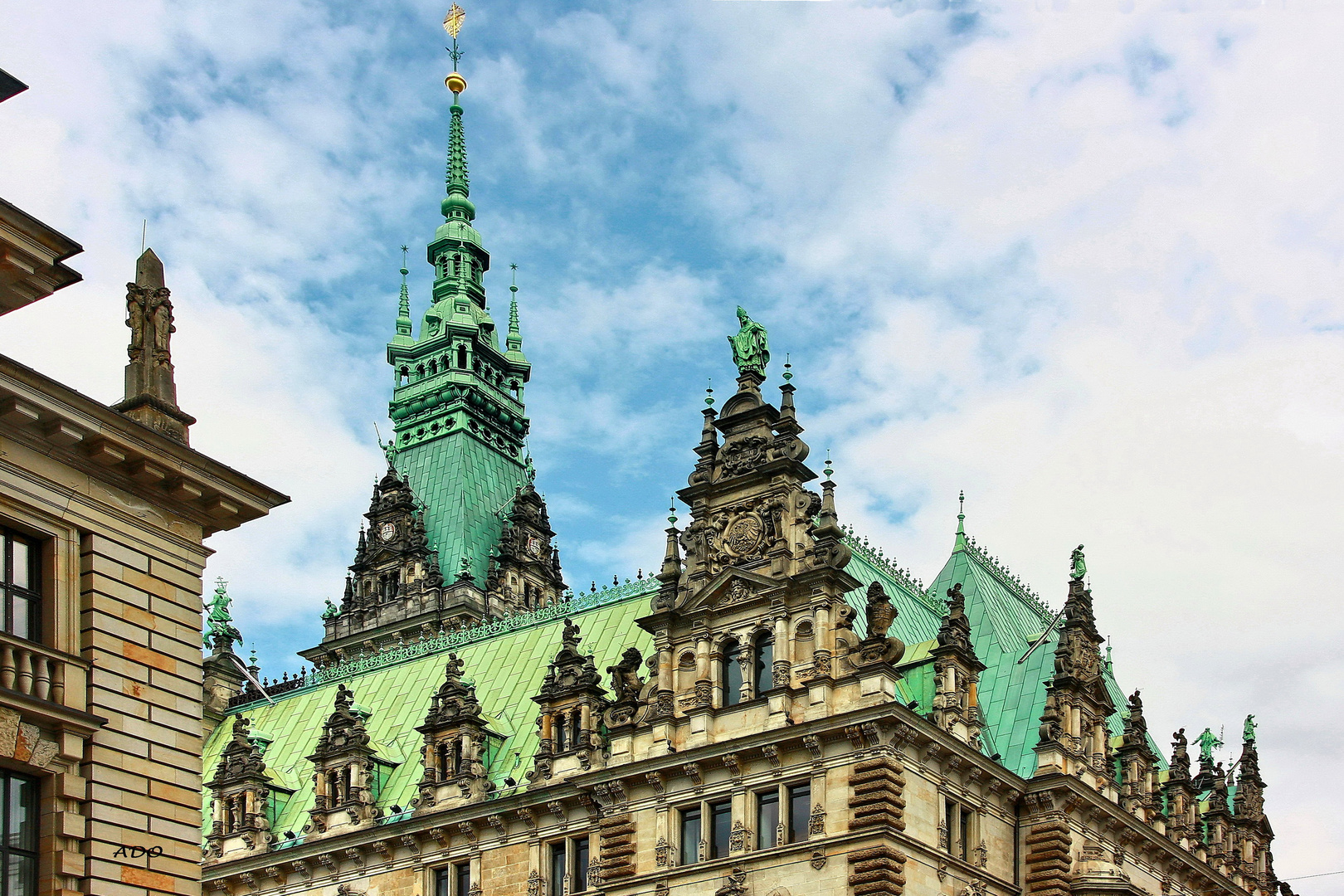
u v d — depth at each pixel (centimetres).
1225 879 7975
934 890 5947
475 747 7100
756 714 6169
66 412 4156
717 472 6662
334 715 7519
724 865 6009
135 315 4719
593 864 6462
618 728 6475
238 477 4584
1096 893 6588
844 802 5847
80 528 4219
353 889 7088
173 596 4422
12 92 3831
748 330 6912
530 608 12194
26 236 4006
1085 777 6856
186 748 4344
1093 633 7238
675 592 6562
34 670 4019
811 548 6334
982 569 8219
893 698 5906
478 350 13062
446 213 13988
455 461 12506
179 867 4234
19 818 3953
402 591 11838
